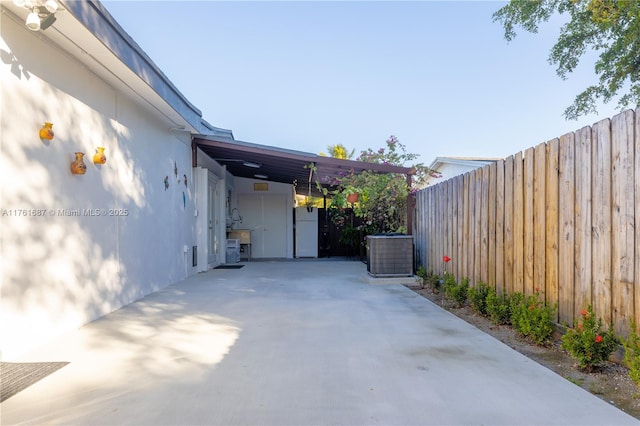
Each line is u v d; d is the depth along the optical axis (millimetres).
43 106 3391
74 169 3771
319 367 2746
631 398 2256
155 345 3264
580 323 2766
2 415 2059
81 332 3670
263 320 4109
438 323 3975
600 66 7938
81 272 3930
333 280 7117
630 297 2535
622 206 2600
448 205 5977
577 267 3070
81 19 3191
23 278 3117
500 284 4340
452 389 2363
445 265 6086
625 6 6062
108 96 4543
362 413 2068
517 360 2879
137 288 5281
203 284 6652
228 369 2717
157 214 6055
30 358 2955
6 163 2959
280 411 2096
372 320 4098
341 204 8344
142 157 5500
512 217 4094
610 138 2715
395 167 7445
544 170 3529
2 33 2922
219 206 10344
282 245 12820
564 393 2301
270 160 8695
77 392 2344
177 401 2221
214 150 8625
